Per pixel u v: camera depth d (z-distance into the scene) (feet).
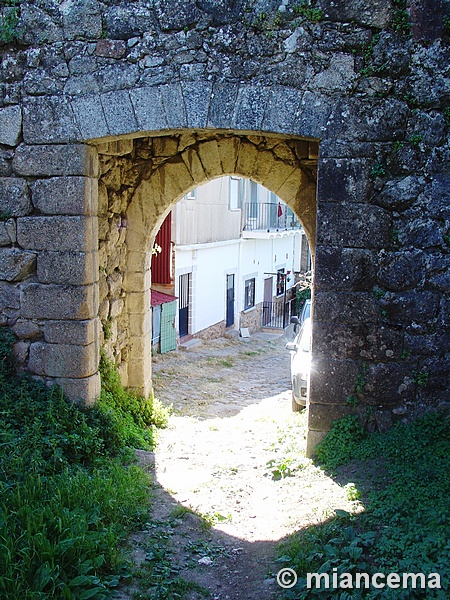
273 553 13.42
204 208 47.67
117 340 23.18
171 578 12.43
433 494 13.71
